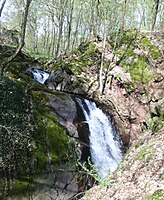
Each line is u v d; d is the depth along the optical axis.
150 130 8.61
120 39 17.48
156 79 14.99
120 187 5.95
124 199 5.37
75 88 15.51
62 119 10.92
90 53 17.25
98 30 20.17
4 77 9.57
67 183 9.00
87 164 10.49
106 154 12.42
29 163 8.27
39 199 8.16
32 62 16.48
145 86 15.02
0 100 8.59
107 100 15.15
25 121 8.82
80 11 24.53
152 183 5.21
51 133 9.47
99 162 11.66
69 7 24.80
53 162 8.89
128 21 23.48
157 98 14.35
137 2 20.28
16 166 7.98
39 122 9.32
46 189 8.44
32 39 36.75
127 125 14.64
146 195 4.94
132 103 15.02
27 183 8.04
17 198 7.74
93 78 16.11
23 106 9.15
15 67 12.99
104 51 16.50
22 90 9.72
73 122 11.37
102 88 15.51
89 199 6.45
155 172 5.60
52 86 15.44
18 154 8.12
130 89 15.19
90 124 12.49
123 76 15.59
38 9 26.47
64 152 9.46
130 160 6.96
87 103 13.26
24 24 9.17
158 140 6.89
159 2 19.27
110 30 19.52
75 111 11.77
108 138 13.35
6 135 8.05
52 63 18.88
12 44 17.06
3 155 7.79
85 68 16.53
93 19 19.34
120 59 16.34
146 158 6.25
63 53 21.97
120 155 13.31
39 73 15.59
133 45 16.73
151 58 15.75
